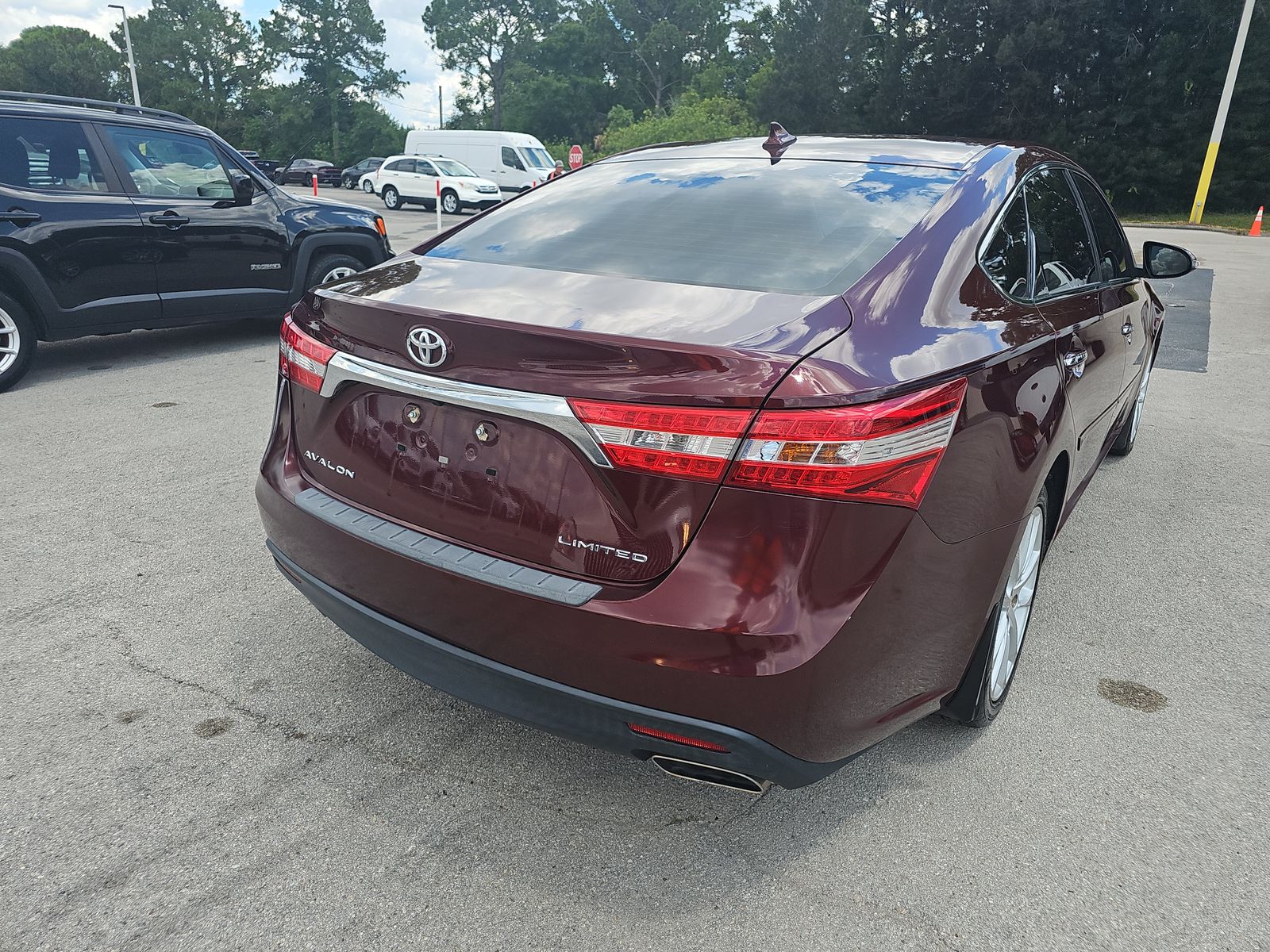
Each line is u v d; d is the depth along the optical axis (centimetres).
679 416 172
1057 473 279
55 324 621
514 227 272
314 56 8675
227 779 238
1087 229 340
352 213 807
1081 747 261
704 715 178
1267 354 831
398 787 237
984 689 248
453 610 199
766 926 196
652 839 221
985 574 216
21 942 186
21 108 607
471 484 202
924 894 206
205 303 704
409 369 207
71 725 259
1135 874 213
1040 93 3666
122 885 202
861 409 170
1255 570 382
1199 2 3353
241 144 8669
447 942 190
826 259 218
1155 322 469
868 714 193
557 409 183
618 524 182
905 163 267
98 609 324
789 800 237
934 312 208
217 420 552
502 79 8988
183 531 392
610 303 203
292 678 285
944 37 3872
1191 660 310
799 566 173
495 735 260
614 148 4638
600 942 191
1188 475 500
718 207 252
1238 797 241
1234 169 3459
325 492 236
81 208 623
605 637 180
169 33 8694
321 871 208
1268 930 197
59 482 446
